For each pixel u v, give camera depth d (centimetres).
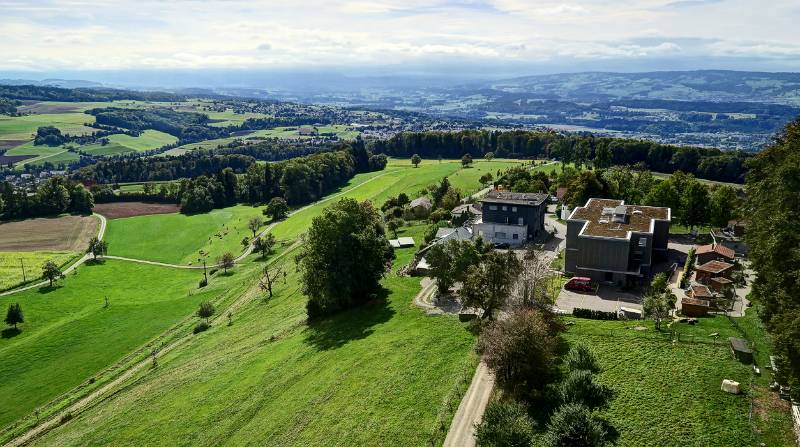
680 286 7288
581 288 7325
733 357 4553
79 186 19100
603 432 3644
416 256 9481
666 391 4147
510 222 10425
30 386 7775
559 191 13750
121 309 10662
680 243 9625
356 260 7494
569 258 8106
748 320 5403
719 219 10094
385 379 5022
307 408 4884
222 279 12275
